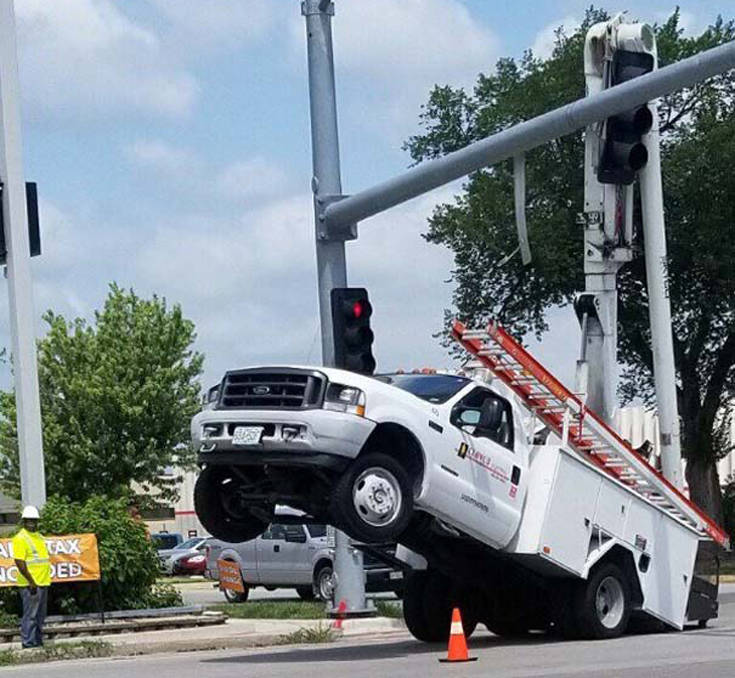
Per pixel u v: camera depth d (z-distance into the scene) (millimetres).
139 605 22844
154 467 53188
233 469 16844
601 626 17969
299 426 15742
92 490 52844
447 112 49281
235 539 17781
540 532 17219
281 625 22141
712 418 45125
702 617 19625
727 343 43875
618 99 16828
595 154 20594
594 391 20516
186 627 22109
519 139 18000
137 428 52844
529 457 17547
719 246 40406
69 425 52750
